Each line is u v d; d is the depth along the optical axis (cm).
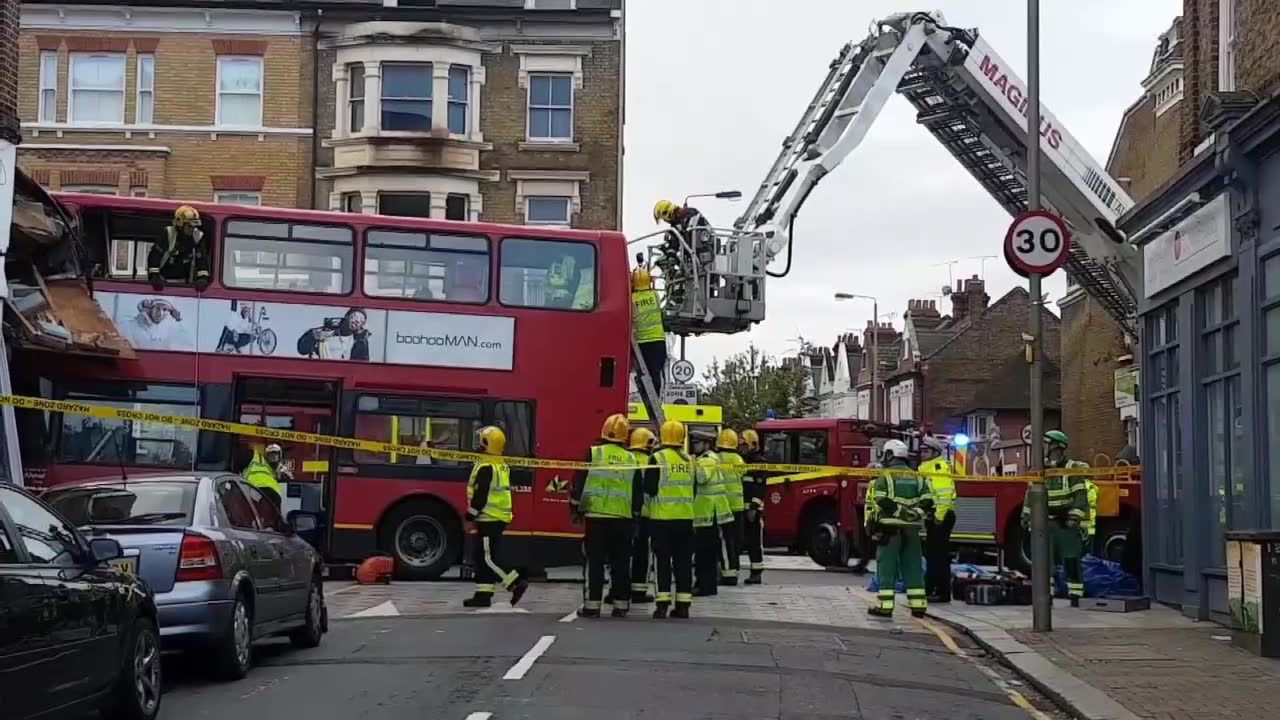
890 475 1634
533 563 2003
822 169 2145
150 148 3150
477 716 928
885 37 2172
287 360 1989
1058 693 1070
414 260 2042
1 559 739
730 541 2078
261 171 3178
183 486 1103
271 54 3197
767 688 1072
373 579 1969
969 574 1889
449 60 3200
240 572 1073
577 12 3222
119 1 3158
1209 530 1619
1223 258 1543
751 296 2162
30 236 1788
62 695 774
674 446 1584
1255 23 1535
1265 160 1439
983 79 2180
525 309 2050
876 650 1336
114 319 1952
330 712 945
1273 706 1023
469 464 2017
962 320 6919
